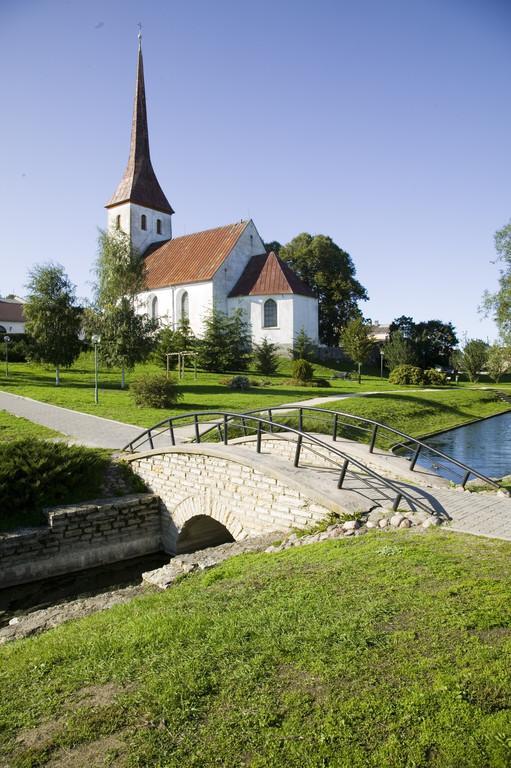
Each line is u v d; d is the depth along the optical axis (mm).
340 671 4625
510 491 11594
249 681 4699
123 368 37125
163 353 48406
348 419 27547
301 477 11680
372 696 4234
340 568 7242
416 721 3912
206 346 50312
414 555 7277
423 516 9406
